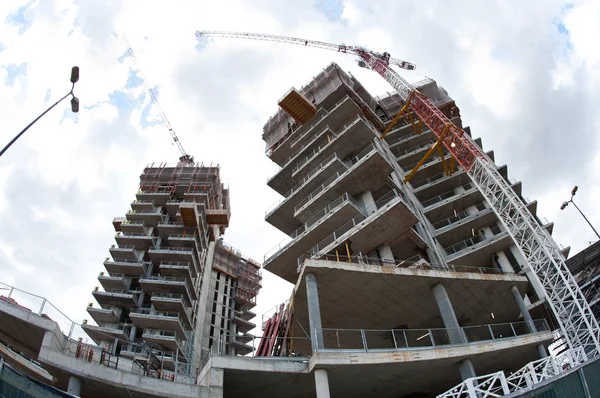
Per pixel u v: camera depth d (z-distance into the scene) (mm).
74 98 18641
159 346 59562
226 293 103312
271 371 20594
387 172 36812
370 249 33250
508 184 47812
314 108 49031
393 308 29703
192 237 72188
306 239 35438
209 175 87188
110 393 19344
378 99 66688
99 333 57562
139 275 68750
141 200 80625
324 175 40094
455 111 63250
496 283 29750
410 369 22328
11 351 20266
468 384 14820
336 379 21969
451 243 44656
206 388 19359
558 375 11125
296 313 29578
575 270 39656
